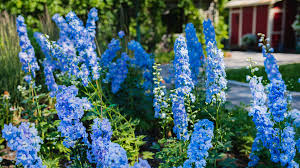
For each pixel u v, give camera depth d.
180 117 2.69
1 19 5.90
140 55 4.07
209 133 2.12
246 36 16.67
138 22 10.41
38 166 2.24
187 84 2.83
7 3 7.73
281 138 2.44
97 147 2.14
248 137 3.39
